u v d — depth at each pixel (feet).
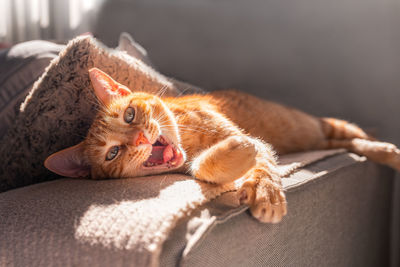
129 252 1.13
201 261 1.17
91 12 3.67
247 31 3.30
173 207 1.22
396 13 2.92
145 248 1.13
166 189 1.36
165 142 1.74
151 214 1.20
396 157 2.05
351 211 1.88
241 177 1.47
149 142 1.64
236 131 1.70
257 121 2.15
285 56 3.22
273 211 1.32
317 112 3.17
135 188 1.37
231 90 2.38
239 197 1.36
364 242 2.05
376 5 2.96
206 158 1.43
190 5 3.42
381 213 2.25
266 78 3.28
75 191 1.40
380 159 2.08
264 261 1.36
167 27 3.49
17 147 1.65
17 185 1.68
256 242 1.32
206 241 1.19
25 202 1.37
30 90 1.75
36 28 3.74
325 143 2.35
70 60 1.65
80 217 1.24
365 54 3.02
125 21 3.59
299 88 3.20
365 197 2.02
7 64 1.86
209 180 1.44
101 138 1.66
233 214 1.28
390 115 3.00
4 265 1.23
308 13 3.14
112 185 1.42
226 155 1.37
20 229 1.27
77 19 3.70
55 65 1.66
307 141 2.35
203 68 3.42
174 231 1.18
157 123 1.67
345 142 2.26
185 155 1.66
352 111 3.09
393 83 2.97
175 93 1.99
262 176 1.41
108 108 1.67
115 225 1.19
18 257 1.23
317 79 3.16
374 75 3.01
